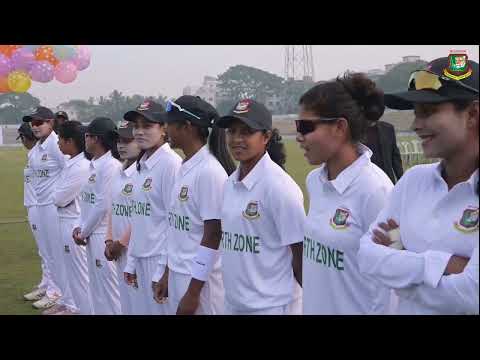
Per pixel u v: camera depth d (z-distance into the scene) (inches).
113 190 185.9
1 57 377.4
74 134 232.1
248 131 119.0
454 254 79.0
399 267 82.6
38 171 263.0
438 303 78.7
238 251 120.5
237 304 121.3
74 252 229.8
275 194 116.0
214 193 136.6
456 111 78.5
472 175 78.8
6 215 507.2
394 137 213.9
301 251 116.6
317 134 98.9
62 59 385.1
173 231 147.5
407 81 89.4
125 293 184.9
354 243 97.3
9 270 325.7
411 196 86.7
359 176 98.7
